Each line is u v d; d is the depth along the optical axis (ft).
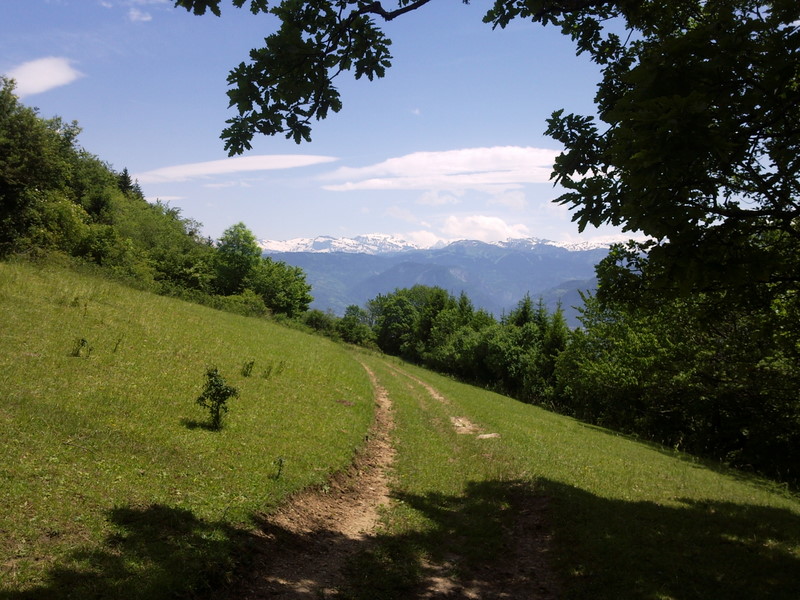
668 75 17.85
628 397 126.11
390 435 63.05
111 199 232.94
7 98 94.79
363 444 53.16
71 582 18.78
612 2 24.47
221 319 121.08
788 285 30.96
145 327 76.38
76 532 22.16
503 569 28.09
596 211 23.18
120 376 49.65
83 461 29.25
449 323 255.09
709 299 37.76
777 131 23.44
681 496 46.42
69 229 130.41
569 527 33.63
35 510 22.81
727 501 46.44
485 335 197.47
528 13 25.36
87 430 33.76
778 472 82.12
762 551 31.17
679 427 116.16
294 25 22.79
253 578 23.21
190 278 198.49
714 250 20.15
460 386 157.17
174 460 33.55
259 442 42.45
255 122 23.26
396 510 36.81
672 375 93.81
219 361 71.56
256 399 57.26
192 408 46.70
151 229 237.04
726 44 17.42
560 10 24.94
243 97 22.80
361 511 36.47
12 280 76.23
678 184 18.51
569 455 61.26
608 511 37.24
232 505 29.04
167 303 112.88
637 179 16.88
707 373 83.66
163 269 197.26
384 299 355.77
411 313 339.36
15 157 93.50
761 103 18.51
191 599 20.12
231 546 24.41
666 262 20.42
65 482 26.14
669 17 29.63
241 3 21.90
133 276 138.72
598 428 116.78
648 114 16.03
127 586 19.24
